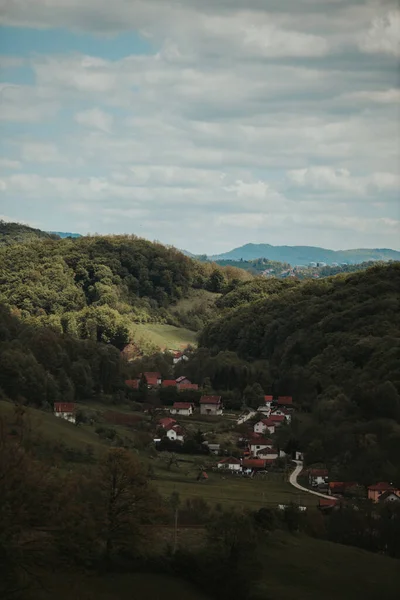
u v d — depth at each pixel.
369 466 159.38
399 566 95.19
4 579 62.53
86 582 72.50
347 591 84.56
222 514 100.56
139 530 79.38
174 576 79.94
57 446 131.75
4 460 62.97
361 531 112.69
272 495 137.75
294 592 82.81
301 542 102.62
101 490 80.00
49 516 68.88
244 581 79.19
